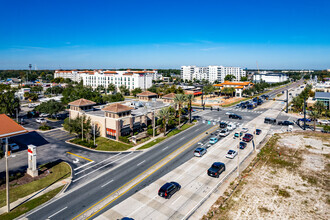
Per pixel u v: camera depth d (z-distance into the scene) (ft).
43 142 207.51
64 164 158.61
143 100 329.72
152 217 100.22
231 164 157.79
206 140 210.38
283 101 488.44
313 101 370.32
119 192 121.49
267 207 108.68
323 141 209.26
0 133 161.79
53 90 577.43
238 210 105.91
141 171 146.72
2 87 515.09
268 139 215.51
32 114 322.34
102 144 199.31
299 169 151.23
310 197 118.01
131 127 223.71
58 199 115.14
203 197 116.67
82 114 228.84
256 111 369.30
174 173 143.43
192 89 574.97
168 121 246.27
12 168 152.56
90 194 119.85
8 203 104.17
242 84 599.16
